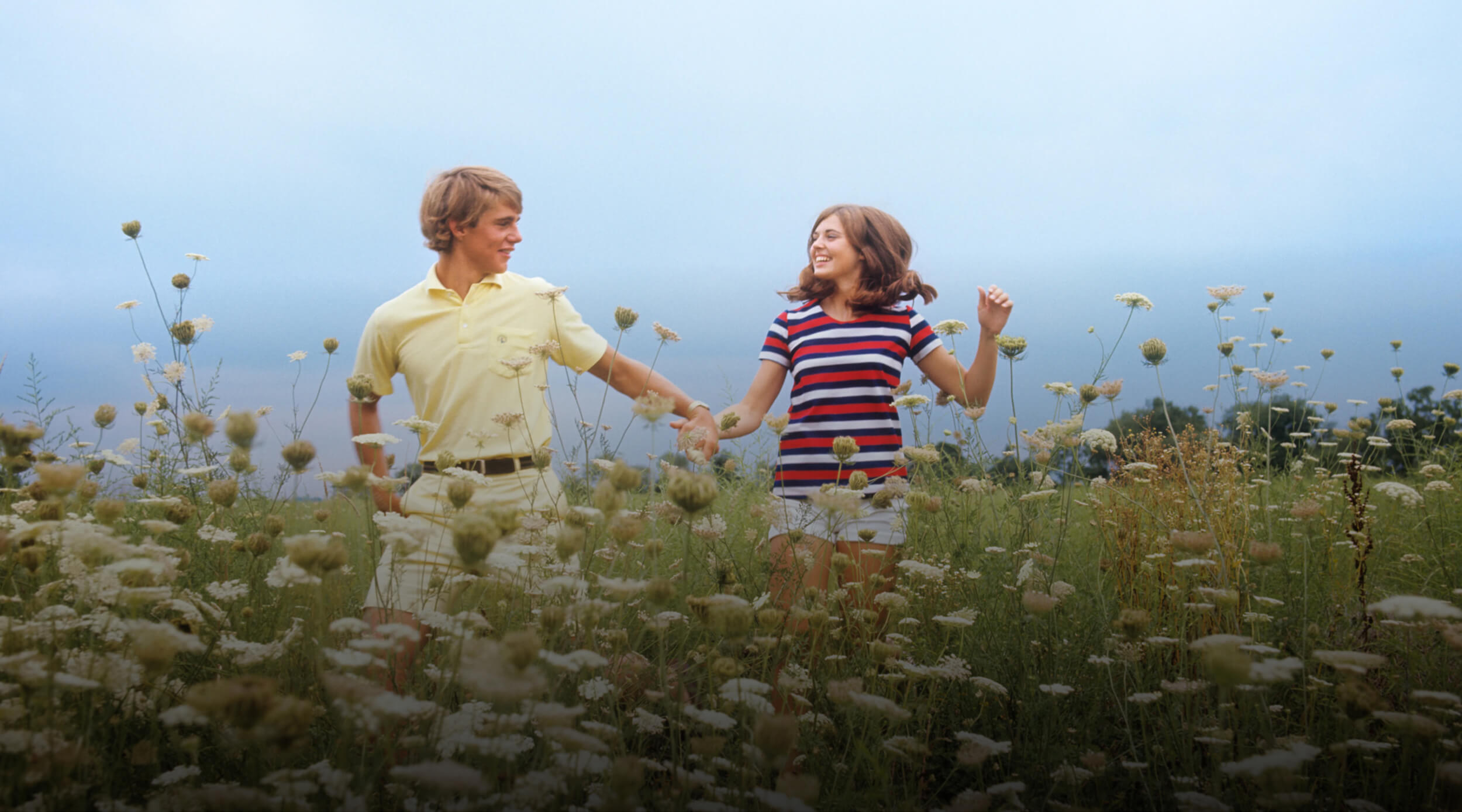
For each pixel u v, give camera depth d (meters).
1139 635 2.38
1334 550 3.54
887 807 1.81
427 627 2.56
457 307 3.17
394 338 3.16
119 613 1.92
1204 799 1.64
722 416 3.25
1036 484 3.43
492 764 1.52
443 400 3.10
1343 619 3.02
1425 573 3.66
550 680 1.83
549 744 1.62
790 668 2.36
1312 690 2.23
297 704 1.24
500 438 3.04
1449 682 2.42
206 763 1.88
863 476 2.78
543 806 1.50
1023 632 2.74
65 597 2.23
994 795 1.87
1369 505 4.05
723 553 3.34
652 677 2.48
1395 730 1.81
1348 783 2.03
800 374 3.39
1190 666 2.59
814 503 2.43
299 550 1.65
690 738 2.03
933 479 4.35
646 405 2.17
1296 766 1.52
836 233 3.46
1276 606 2.74
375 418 3.28
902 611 2.83
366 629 1.68
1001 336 3.37
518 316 3.22
